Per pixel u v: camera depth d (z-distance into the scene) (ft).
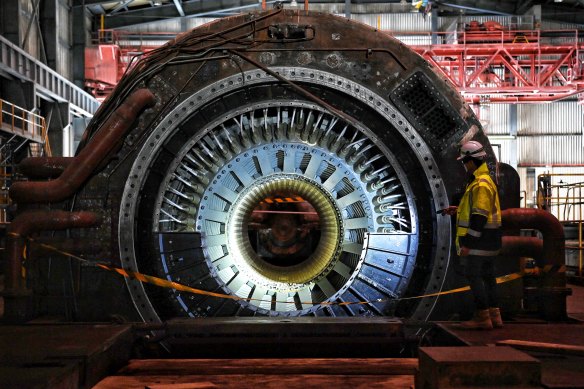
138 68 20.34
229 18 20.36
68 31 90.12
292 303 20.92
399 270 20.58
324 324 18.45
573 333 16.79
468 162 17.44
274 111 21.30
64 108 82.33
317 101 19.98
